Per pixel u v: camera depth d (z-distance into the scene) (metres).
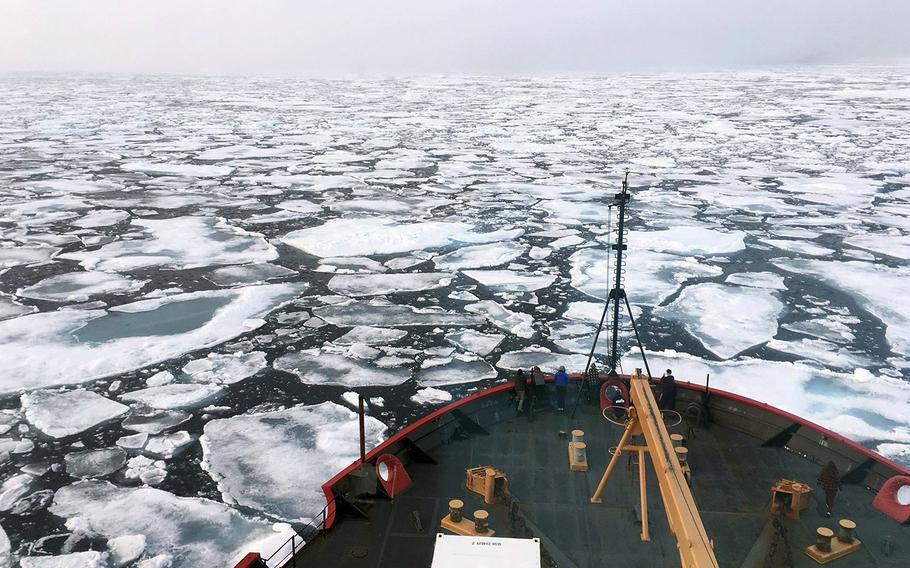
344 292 19.45
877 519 5.78
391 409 12.94
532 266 21.89
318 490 10.34
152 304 18.34
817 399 13.38
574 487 6.30
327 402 13.12
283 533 9.32
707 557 3.93
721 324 17.19
